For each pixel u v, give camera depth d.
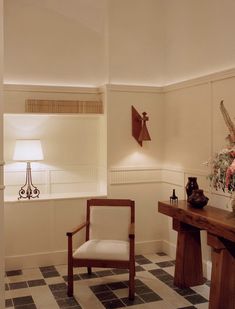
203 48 4.02
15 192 4.63
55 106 4.57
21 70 4.55
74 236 4.46
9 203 4.23
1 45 2.57
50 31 4.65
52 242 4.39
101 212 3.97
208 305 3.25
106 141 4.64
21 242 4.28
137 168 4.75
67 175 4.87
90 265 3.47
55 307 3.27
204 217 3.17
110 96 4.63
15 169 4.63
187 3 4.29
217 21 3.78
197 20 4.11
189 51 4.28
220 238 3.05
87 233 3.98
